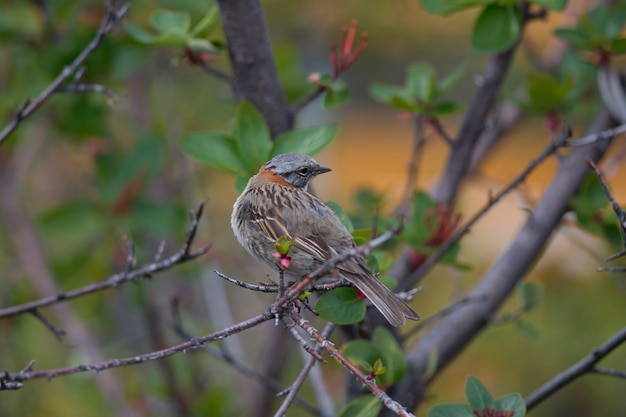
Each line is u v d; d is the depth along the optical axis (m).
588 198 9.10
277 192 8.14
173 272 13.16
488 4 8.92
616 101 9.73
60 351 14.27
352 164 23.50
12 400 13.92
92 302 13.23
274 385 9.91
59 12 11.73
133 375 14.23
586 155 9.45
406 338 8.69
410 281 8.44
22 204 14.73
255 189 8.27
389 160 23.73
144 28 12.41
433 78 9.84
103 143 12.27
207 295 12.84
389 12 17.08
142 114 14.34
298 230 7.86
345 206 15.59
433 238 8.89
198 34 8.91
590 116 12.18
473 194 20.16
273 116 8.66
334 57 8.47
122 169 11.14
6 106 11.23
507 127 12.55
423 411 14.62
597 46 9.80
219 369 14.51
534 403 7.83
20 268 13.21
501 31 8.95
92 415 12.88
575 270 15.65
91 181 11.62
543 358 15.38
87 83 11.83
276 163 8.38
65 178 16.12
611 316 15.23
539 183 21.97
